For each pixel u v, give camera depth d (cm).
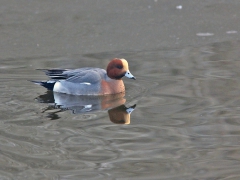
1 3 2111
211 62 1570
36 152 1025
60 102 1338
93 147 1049
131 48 1734
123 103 1316
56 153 1022
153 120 1186
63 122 1186
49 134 1113
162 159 997
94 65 1590
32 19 1977
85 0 2136
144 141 1076
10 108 1280
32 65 1595
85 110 1272
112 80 1420
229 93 1333
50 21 1959
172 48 1717
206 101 1288
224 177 924
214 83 1403
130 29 1891
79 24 1934
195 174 938
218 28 1880
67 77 1440
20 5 2095
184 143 1063
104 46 1758
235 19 1948
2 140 1080
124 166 969
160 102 1298
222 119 1179
